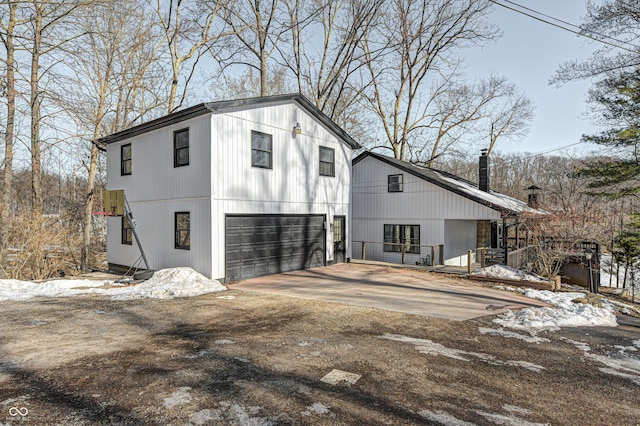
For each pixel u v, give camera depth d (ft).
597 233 45.44
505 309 25.39
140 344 17.01
